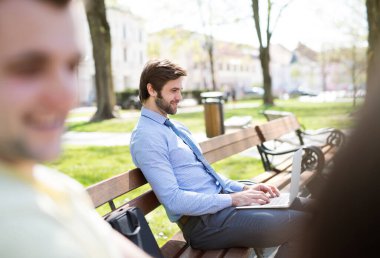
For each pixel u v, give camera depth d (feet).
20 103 1.91
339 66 164.96
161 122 9.57
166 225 14.30
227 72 224.53
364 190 2.39
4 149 1.99
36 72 1.94
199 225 9.04
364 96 2.47
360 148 2.40
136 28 202.08
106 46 62.49
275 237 8.58
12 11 1.84
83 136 42.98
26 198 1.98
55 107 1.99
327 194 2.52
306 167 16.22
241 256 8.59
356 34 106.22
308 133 23.77
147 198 9.48
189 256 8.89
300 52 213.87
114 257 2.59
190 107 103.24
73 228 2.21
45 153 2.03
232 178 20.48
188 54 177.58
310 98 126.93
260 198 9.24
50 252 1.88
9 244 1.81
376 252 2.38
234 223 8.74
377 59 3.02
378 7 48.62
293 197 9.10
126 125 52.49
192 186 9.65
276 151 17.49
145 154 9.03
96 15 60.80
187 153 9.66
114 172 23.41
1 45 1.85
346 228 2.46
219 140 14.62
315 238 2.59
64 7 1.99
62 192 2.48
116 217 6.93
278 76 236.02
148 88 9.64
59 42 1.95
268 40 84.74
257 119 54.49
